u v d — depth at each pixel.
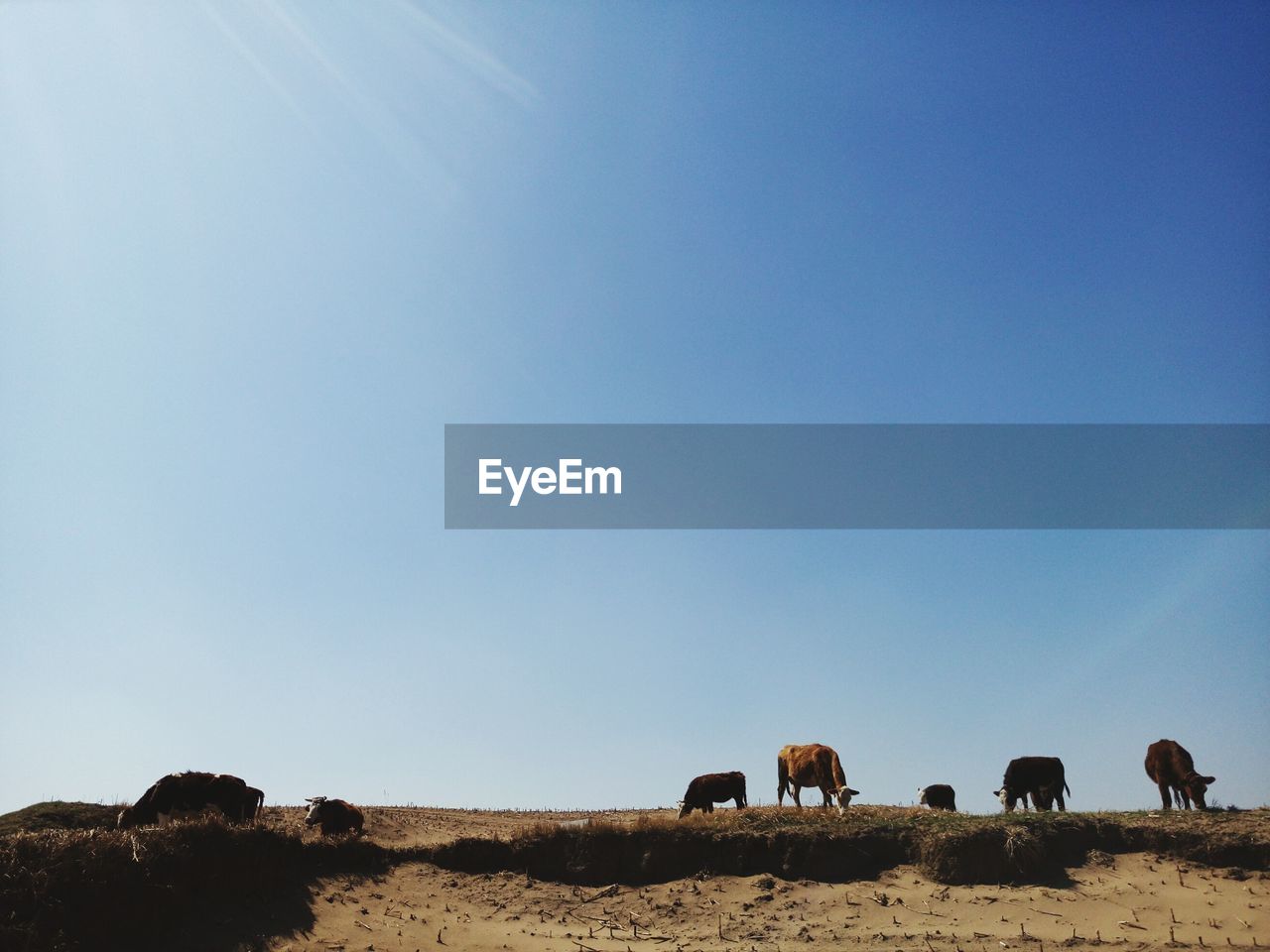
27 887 19.53
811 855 24.86
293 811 35.03
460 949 21.86
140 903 20.56
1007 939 20.73
